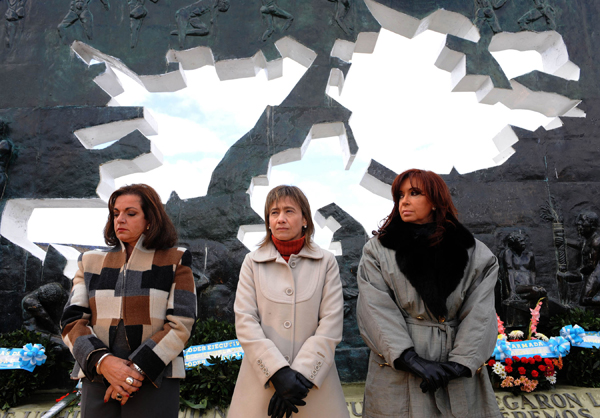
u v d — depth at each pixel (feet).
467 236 7.57
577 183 14.82
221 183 14.40
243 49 15.65
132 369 6.50
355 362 12.92
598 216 14.48
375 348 7.25
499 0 16.44
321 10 16.07
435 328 7.32
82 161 14.40
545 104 16.34
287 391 6.22
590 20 16.56
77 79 15.28
